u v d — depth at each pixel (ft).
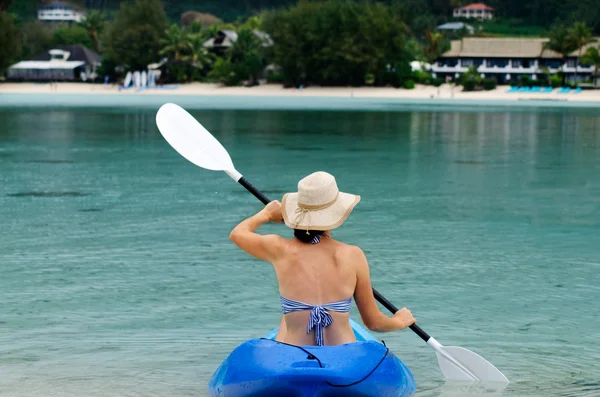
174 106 20.63
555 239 36.22
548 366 20.17
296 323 15.83
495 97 335.67
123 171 61.57
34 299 25.72
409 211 43.68
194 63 401.08
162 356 20.71
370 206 45.42
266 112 184.24
